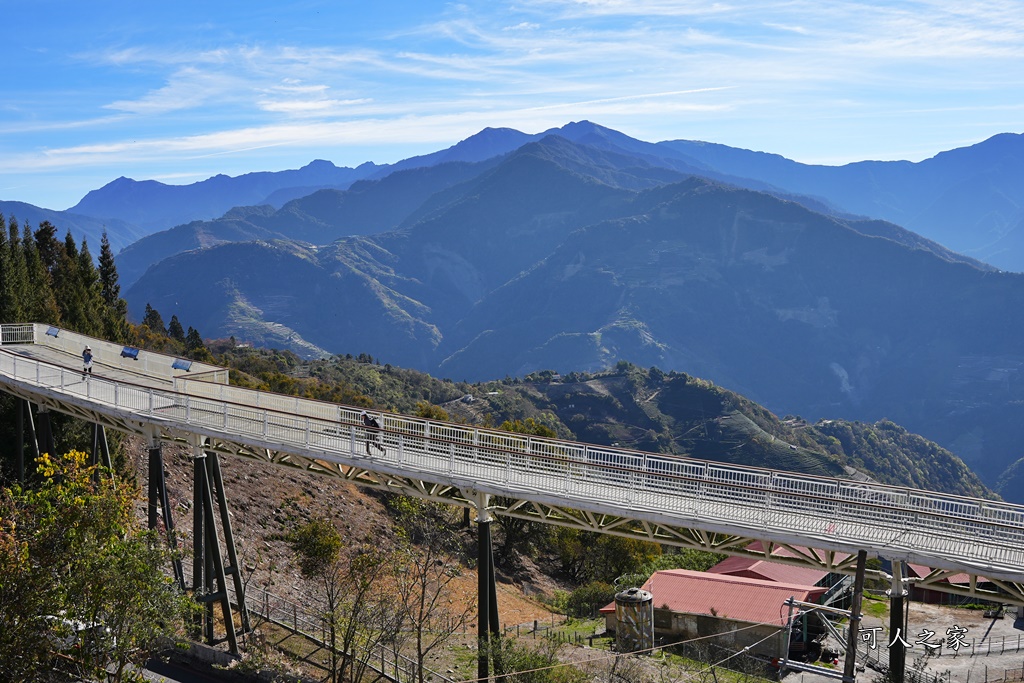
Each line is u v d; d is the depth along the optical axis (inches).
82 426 1865.2
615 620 1765.5
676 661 1598.2
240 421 1375.5
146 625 982.4
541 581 2514.8
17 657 886.4
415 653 1454.2
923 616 1972.2
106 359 1898.4
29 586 896.9
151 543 1019.9
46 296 2507.4
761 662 1571.1
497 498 1283.2
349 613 1391.5
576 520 1218.6
